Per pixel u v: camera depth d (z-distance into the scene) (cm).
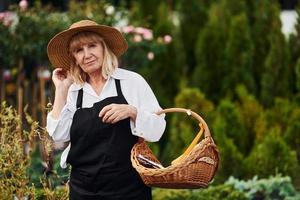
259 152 1034
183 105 1137
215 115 1132
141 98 643
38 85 1255
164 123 639
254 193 945
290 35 1273
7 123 727
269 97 1227
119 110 618
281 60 1230
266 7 1278
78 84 647
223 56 1261
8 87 1261
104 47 645
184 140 1105
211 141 619
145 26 1281
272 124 1133
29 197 733
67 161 641
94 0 1234
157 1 1324
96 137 629
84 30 643
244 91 1183
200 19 1336
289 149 1031
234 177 1025
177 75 1299
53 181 830
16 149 715
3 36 1153
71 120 643
